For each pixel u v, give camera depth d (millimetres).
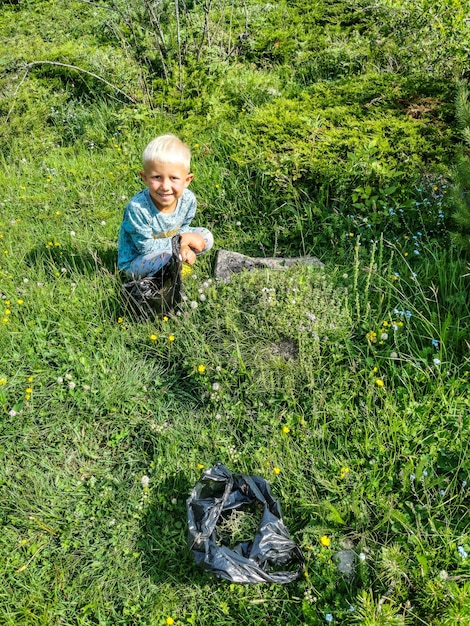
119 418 3189
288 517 2711
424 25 6262
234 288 3750
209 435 3080
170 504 2801
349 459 2865
